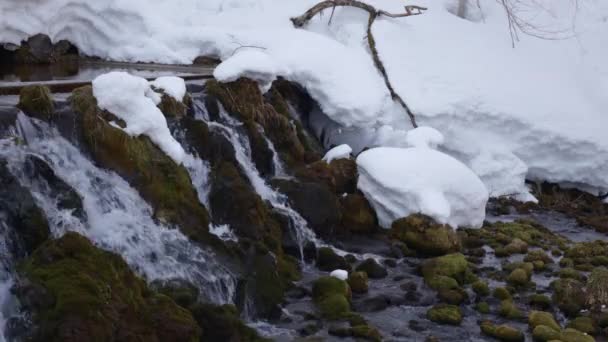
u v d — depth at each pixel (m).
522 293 10.45
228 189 10.35
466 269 10.73
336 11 14.75
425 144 12.85
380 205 11.67
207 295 9.26
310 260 10.81
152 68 13.34
